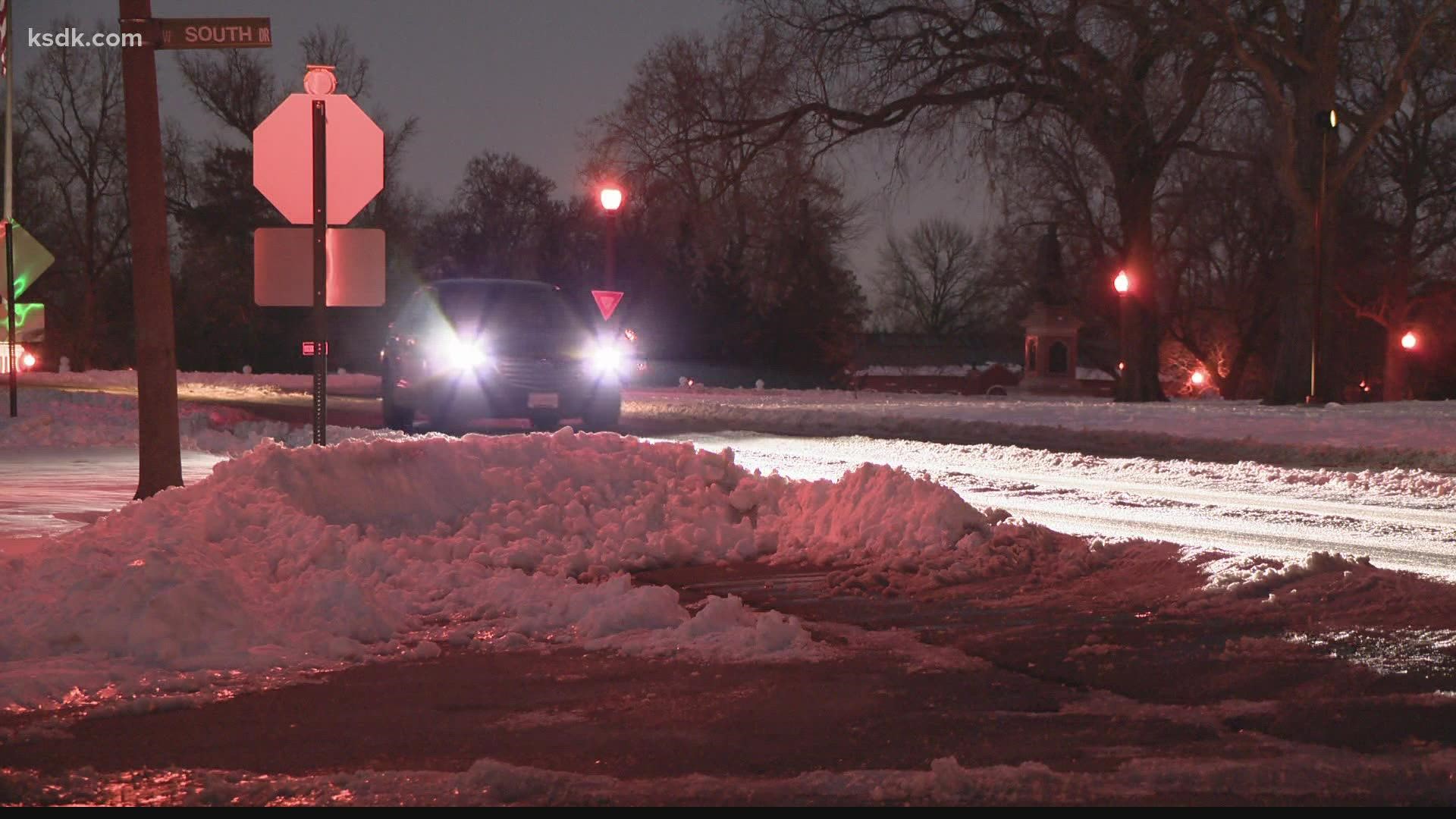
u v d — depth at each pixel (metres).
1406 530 30.44
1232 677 16.83
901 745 14.28
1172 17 84.62
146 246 31.22
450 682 17.22
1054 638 19.39
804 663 18.17
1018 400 107.50
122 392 94.62
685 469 30.69
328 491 26.84
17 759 13.96
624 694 16.58
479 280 60.41
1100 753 13.90
